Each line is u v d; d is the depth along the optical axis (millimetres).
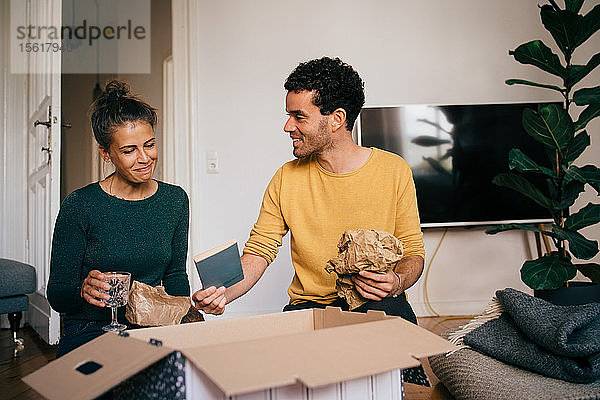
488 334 1719
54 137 2830
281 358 737
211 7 3504
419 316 3498
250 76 3506
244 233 3482
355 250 1315
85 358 782
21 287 2727
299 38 3529
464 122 3479
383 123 3463
